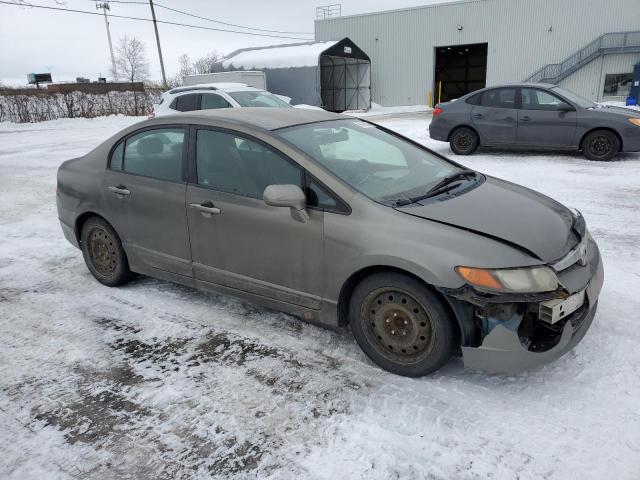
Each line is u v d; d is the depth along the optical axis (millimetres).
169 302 3969
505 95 9867
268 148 3180
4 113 27281
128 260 4055
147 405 2713
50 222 6504
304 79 26391
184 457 2332
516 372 2621
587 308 2713
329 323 3072
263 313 3721
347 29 33281
